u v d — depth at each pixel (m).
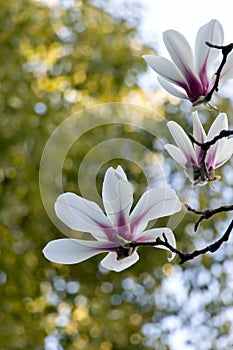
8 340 4.24
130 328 4.61
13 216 4.29
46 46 4.65
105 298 4.60
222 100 4.51
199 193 4.41
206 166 1.48
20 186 4.28
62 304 4.53
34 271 4.46
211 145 1.48
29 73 4.52
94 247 1.42
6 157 4.26
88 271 4.60
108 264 1.44
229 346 4.60
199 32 1.49
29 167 4.26
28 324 4.33
